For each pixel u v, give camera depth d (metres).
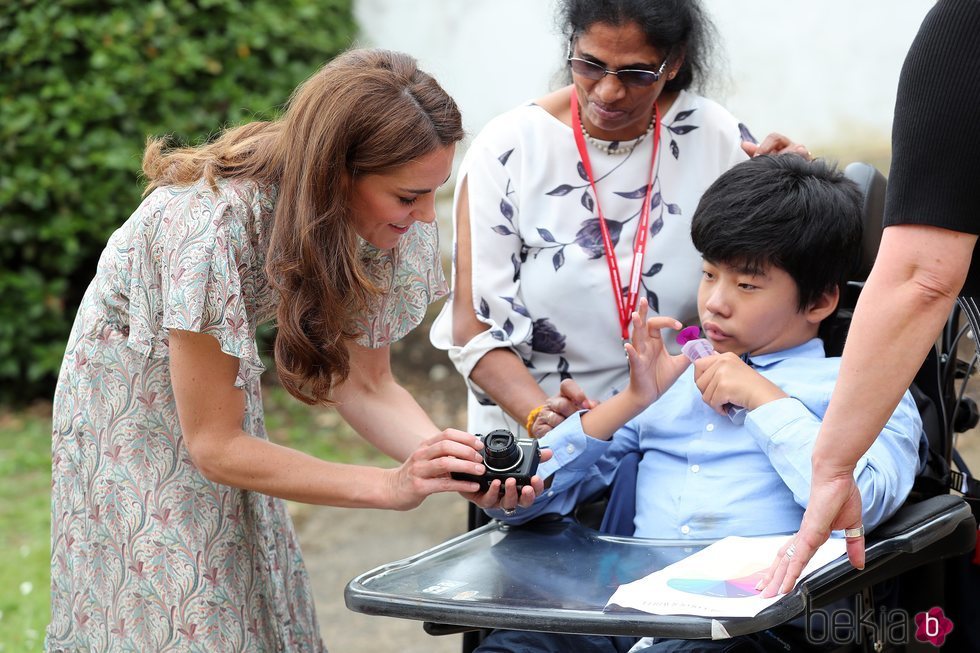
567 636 1.97
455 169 5.75
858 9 4.93
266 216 1.87
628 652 1.94
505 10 5.44
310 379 1.88
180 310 1.77
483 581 1.83
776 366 2.10
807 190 2.02
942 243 1.53
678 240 2.32
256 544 2.04
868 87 4.94
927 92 1.51
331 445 4.87
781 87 5.07
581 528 2.07
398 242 2.11
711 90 2.42
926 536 1.79
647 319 2.31
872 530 1.85
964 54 1.48
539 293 2.32
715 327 2.08
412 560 1.95
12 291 5.22
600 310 2.32
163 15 5.08
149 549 1.96
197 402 1.85
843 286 2.14
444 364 5.48
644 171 2.33
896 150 1.56
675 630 1.57
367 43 5.62
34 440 4.98
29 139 4.98
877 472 1.84
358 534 4.14
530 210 2.32
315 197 1.76
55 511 2.05
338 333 1.86
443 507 4.34
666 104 2.35
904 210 1.54
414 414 2.25
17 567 3.75
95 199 5.08
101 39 5.00
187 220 1.81
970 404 2.27
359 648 3.32
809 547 1.62
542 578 1.84
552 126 2.33
